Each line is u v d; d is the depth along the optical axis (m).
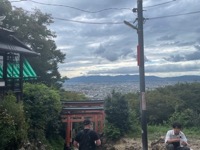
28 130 18.70
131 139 27.56
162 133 28.88
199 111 38.28
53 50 35.31
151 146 21.80
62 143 26.02
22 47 20.05
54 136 25.50
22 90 20.45
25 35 31.59
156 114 36.72
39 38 32.22
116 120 28.20
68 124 26.81
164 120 36.50
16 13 30.95
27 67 23.56
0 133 13.66
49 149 20.72
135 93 44.28
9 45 18.20
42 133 20.73
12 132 13.81
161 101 37.91
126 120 28.69
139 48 14.69
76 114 27.11
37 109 20.78
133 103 38.19
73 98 37.19
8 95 16.95
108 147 25.03
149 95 40.03
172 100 38.09
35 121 20.27
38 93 21.95
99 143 9.16
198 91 42.16
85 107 27.84
